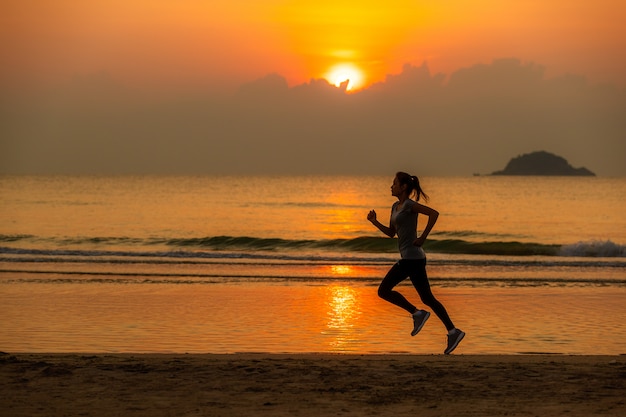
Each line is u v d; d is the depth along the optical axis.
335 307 16.27
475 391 6.70
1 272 23.25
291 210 73.50
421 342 12.23
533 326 13.97
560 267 26.17
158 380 7.08
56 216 60.53
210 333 12.95
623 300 17.70
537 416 5.79
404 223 9.08
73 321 14.16
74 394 6.45
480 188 162.12
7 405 6.03
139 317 14.73
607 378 7.32
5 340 12.16
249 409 5.96
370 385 6.93
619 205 86.19
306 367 7.84
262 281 21.44
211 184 167.88
